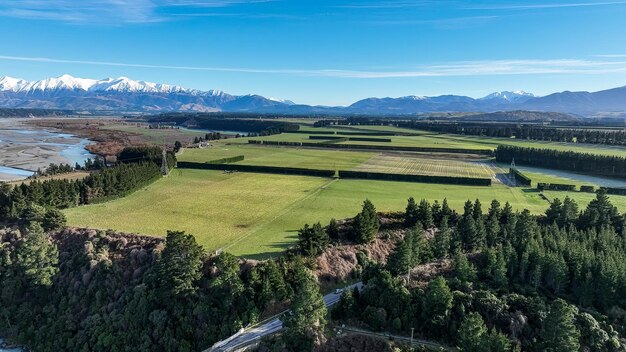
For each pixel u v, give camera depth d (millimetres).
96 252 74625
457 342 54156
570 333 50562
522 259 66000
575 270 63938
